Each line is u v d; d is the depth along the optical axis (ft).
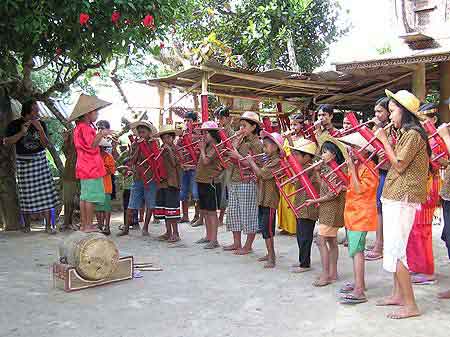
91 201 20.59
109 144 23.98
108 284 15.40
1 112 25.04
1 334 11.43
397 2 33.37
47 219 24.00
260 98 34.42
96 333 11.50
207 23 41.39
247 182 19.29
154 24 21.15
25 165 23.47
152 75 39.86
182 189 27.32
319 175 15.47
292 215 23.08
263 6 39.47
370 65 27.32
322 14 42.11
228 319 12.34
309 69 42.14
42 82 39.34
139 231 24.94
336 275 15.69
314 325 11.90
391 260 12.10
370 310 12.90
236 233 19.94
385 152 12.12
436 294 14.21
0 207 25.20
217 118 23.98
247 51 40.57
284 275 16.40
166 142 21.48
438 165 14.75
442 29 31.17
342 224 15.11
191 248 20.77
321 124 19.21
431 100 41.81
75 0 18.92
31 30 18.92
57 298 14.03
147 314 12.73
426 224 15.21
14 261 18.42
